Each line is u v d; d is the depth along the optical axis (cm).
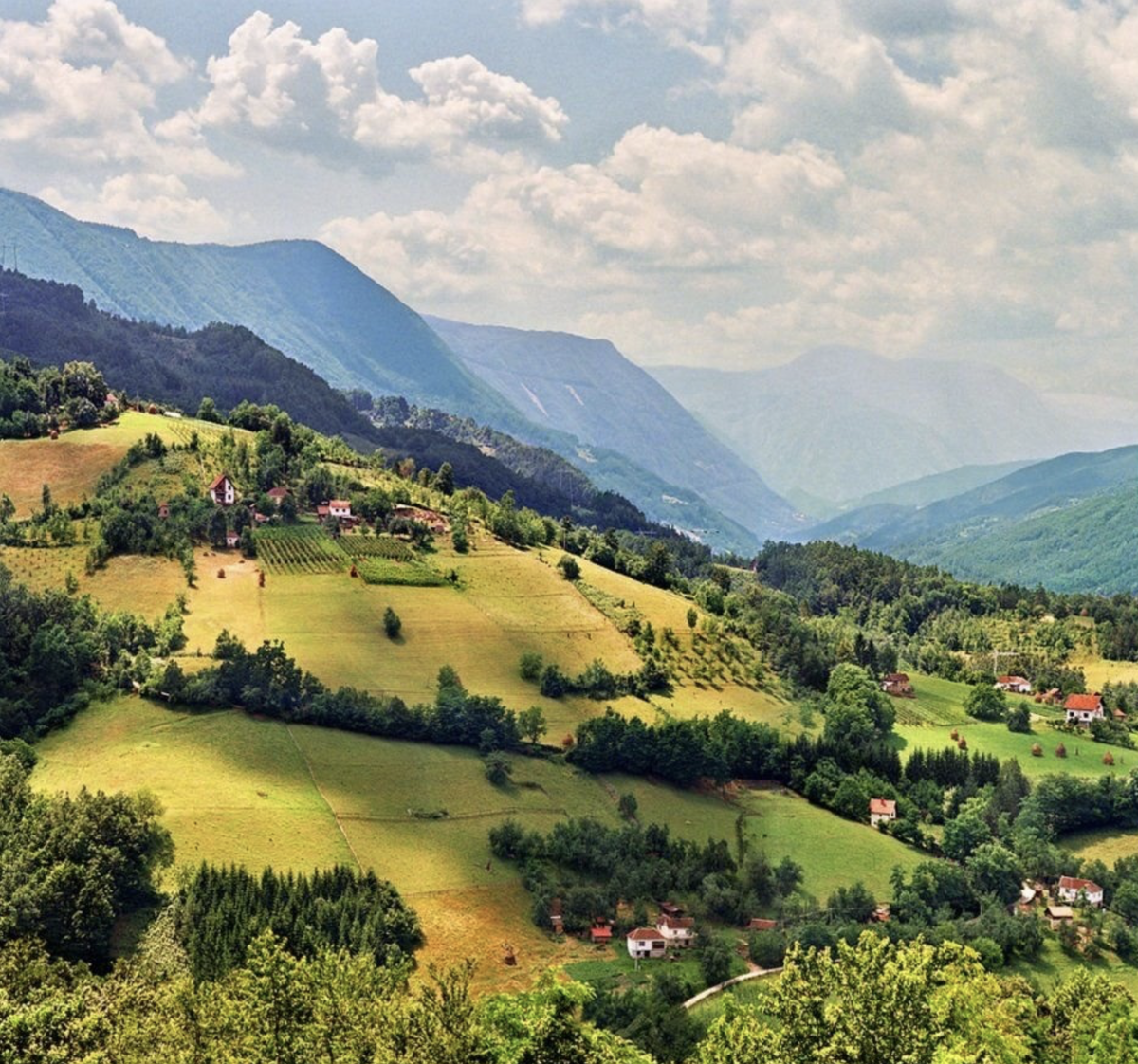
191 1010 8269
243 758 17775
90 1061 7562
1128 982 16375
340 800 17288
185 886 13762
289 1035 7906
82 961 12269
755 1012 13012
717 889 16988
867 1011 7569
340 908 13762
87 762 17112
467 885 16038
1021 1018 9875
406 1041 7175
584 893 16062
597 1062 7506
